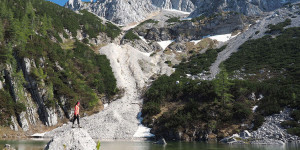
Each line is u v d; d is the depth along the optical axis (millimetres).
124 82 94500
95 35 123062
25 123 60250
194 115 59219
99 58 101000
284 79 71250
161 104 72688
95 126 64250
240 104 58531
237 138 47969
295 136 44781
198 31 152000
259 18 160500
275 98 57469
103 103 81688
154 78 101688
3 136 54344
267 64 89625
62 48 93062
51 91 67250
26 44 72188
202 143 47312
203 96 67125
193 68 106938
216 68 100812
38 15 100250
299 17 132250
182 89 74500
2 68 62000
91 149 20062
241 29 146375
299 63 82000
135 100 83312
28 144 41906
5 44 67062
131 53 116688
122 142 48938
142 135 59469
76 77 80438
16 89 61969
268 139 45219
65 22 117312
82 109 73812
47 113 64750
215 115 57531
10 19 76500
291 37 109625
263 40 116750
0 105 57281
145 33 158250
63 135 19953
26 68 65875
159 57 125188
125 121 67375
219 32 149375
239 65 95875
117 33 142125
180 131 55594
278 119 50938
